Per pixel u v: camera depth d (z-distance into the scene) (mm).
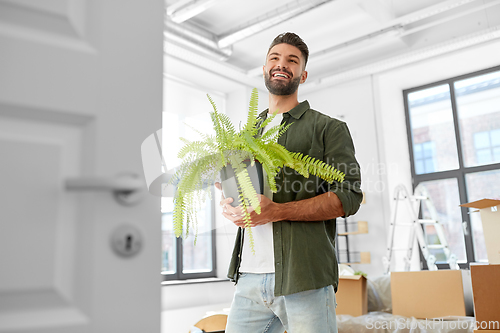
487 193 5590
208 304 5230
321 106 6484
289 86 1488
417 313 2945
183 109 5840
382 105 5973
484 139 5691
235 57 5980
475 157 5727
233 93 6434
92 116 654
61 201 610
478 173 5684
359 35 5230
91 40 673
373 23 5180
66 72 640
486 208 2061
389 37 5148
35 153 600
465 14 4996
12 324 555
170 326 4418
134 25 722
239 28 5242
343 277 3141
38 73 615
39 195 593
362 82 6129
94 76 665
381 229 5691
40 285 577
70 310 600
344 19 5105
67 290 601
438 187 5961
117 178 598
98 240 632
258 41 5578
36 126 614
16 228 570
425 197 5133
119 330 630
